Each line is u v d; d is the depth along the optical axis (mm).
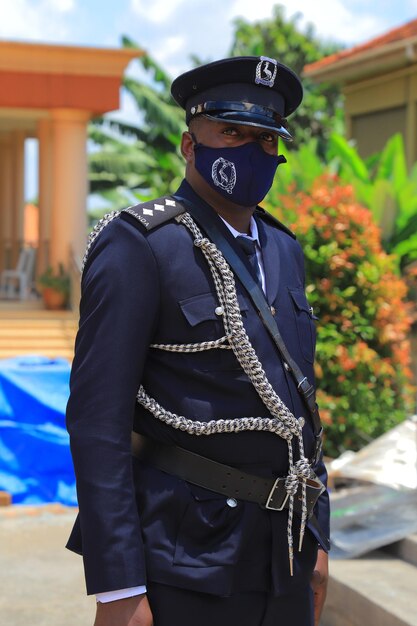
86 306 2615
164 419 2590
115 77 16094
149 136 29344
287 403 2664
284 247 2957
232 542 2557
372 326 8422
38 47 15461
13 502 8203
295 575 2670
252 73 2676
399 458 6043
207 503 2572
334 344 8203
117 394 2514
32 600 5734
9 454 8281
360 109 18500
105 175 30562
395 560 5664
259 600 2645
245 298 2670
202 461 2590
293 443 2678
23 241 19812
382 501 5824
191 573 2510
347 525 5832
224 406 2588
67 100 15953
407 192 11508
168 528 2566
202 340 2598
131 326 2545
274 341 2680
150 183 28922
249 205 2717
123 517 2455
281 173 11008
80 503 2492
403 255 11742
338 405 8078
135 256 2578
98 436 2488
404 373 8617
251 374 2596
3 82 15688
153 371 2633
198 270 2637
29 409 8445
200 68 2676
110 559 2424
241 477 2604
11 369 8578
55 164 16250
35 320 15383
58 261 16422
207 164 2705
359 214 8477
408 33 17031
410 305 9047
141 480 2633
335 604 5305
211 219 2721
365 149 18531
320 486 2723
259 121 2666
